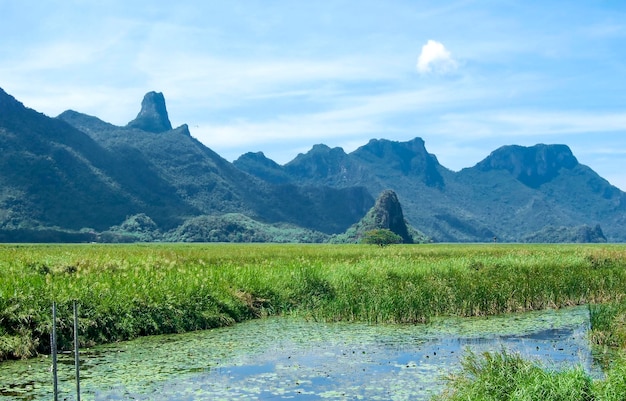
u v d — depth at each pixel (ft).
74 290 77.87
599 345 74.69
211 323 89.81
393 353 71.15
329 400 52.75
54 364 37.60
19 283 75.51
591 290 119.03
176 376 60.64
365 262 135.33
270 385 57.16
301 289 109.29
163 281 91.91
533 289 110.32
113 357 68.95
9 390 55.26
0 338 67.31
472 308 102.22
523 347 73.92
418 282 105.19
